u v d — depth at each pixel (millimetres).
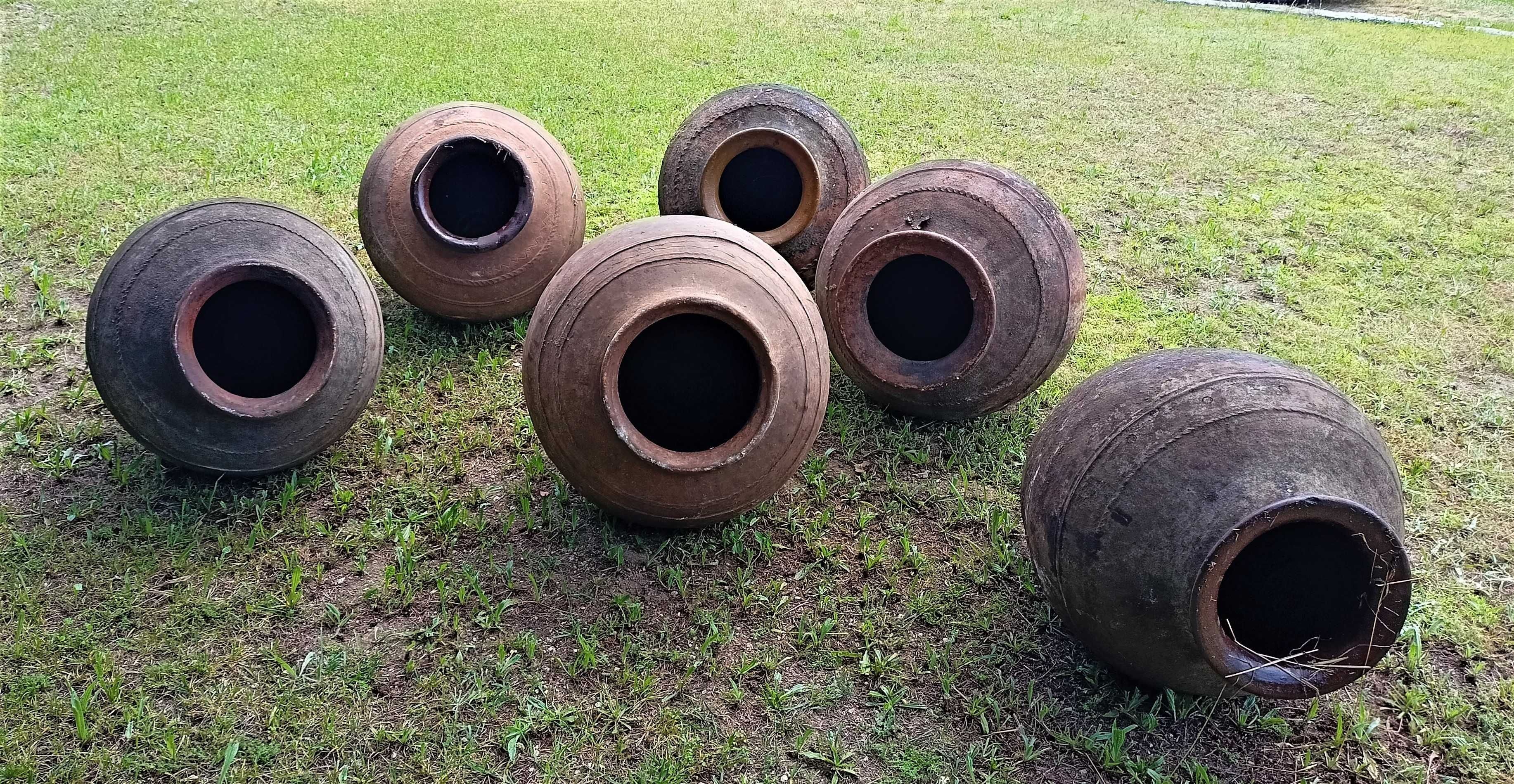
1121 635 1730
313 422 2270
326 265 2289
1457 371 2930
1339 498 1567
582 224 3002
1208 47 6395
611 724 1838
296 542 2223
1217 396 1696
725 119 3029
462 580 2131
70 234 3438
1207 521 1604
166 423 2156
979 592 2158
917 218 2445
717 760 1784
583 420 1986
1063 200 3975
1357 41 6648
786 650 2012
